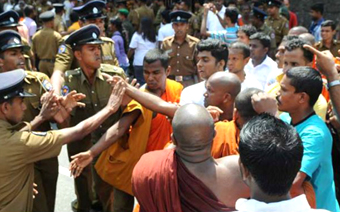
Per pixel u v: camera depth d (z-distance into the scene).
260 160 1.67
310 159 2.58
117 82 3.20
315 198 2.59
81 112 4.13
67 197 5.07
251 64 5.39
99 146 3.24
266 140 1.70
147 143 3.43
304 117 2.78
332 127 3.23
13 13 5.34
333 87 3.03
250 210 1.67
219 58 3.90
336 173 3.32
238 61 4.25
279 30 8.91
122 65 8.78
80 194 4.42
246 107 2.52
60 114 3.30
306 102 2.75
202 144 2.10
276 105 2.51
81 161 3.21
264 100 2.48
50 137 2.85
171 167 2.10
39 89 3.83
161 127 3.41
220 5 9.63
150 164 2.15
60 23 10.91
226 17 7.70
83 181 4.36
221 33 7.57
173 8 10.38
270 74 4.85
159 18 12.34
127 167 3.44
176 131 2.12
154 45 8.97
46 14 8.12
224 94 2.95
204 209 2.04
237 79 2.97
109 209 4.34
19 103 2.83
